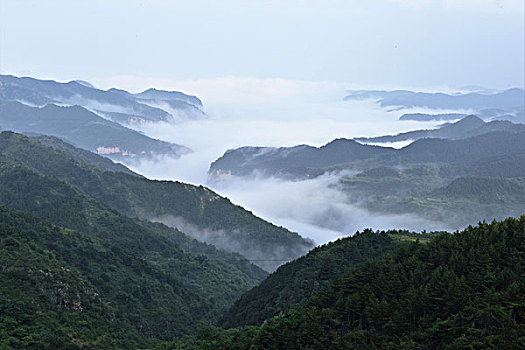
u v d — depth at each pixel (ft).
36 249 450.71
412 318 307.58
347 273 372.58
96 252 533.55
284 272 486.38
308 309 339.36
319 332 312.50
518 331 262.06
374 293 333.01
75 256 501.97
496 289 308.81
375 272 350.23
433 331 285.43
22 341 331.77
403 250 377.91
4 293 370.53
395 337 299.38
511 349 255.91
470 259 332.60
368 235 480.23
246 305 476.95
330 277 412.36
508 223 367.45
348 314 326.85
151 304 498.69
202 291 648.38
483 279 311.47
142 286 520.01
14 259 409.28
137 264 564.71
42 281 401.49
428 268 342.85
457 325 281.54
